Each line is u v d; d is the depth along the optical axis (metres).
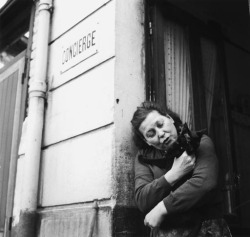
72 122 2.82
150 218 1.68
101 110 2.54
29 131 3.10
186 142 1.71
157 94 2.70
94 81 2.68
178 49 3.10
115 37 2.58
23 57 3.82
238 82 4.32
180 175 1.70
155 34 2.84
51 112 3.11
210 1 3.73
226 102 3.53
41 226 2.86
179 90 3.01
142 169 1.93
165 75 2.92
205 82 3.31
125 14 2.70
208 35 3.47
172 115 1.99
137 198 1.83
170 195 1.66
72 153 2.75
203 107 3.11
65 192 2.71
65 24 3.20
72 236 2.48
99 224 2.27
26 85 3.64
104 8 2.75
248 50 4.60
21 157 3.40
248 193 4.05
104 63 2.62
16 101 3.72
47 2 3.40
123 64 2.57
